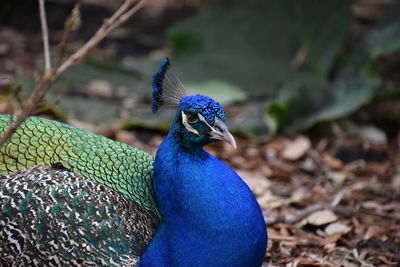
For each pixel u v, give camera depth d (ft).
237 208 19.86
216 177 20.03
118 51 52.21
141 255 19.97
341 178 35.01
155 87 21.18
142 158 22.31
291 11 47.57
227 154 36.94
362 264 26.14
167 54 49.83
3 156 21.20
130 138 37.55
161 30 57.62
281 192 32.89
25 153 21.38
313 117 39.83
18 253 19.30
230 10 48.85
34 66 46.06
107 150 22.13
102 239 19.66
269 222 29.12
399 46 41.65
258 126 39.70
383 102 42.57
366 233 28.58
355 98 40.01
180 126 20.31
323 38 46.24
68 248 19.38
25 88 39.86
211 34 47.91
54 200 19.76
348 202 31.83
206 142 20.25
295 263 25.99
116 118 39.47
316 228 29.04
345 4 46.16
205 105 20.04
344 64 43.83
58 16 55.26
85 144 22.06
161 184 20.52
